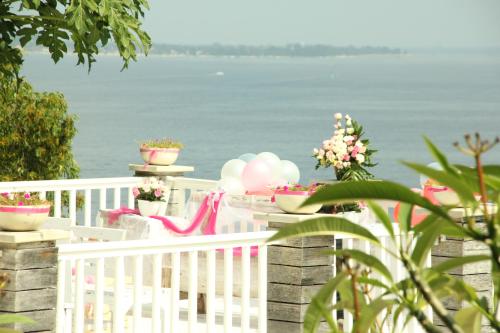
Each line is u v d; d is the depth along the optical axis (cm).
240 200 1105
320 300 358
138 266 754
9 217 684
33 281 683
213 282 794
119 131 10625
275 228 828
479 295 869
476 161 322
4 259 678
